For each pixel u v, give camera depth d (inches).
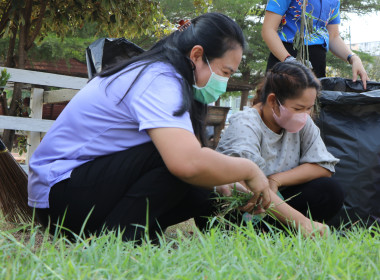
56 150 85.0
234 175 80.0
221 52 80.3
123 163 81.3
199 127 85.6
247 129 102.0
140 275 52.8
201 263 58.7
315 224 91.8
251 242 70.5
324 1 140.6
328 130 128.0
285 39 139.5
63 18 236.5
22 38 229.3
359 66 137.9
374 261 66.1
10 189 111.3
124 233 81.2
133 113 78.4
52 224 88.0
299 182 106.0
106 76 83.9
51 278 52.5
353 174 125.3
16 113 225.5
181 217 92.5
